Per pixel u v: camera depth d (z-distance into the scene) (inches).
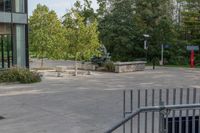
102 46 1711.4
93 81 1000.9
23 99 674.8
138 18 1910.7
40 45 1427.2
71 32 1206.9
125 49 1900.8
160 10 1900.8
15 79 952.9
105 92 764.6
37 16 1450.5
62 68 1320.1
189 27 1856.5
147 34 1857.8
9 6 1210.0
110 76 1154.0
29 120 488.1
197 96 670.5
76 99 669.3
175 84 919.7
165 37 1871.3
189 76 1152.2
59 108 576.7
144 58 1891.0
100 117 502.0
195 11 1844.2
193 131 211.9
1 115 522.6
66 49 1224.2
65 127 446.0
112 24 1907.0
